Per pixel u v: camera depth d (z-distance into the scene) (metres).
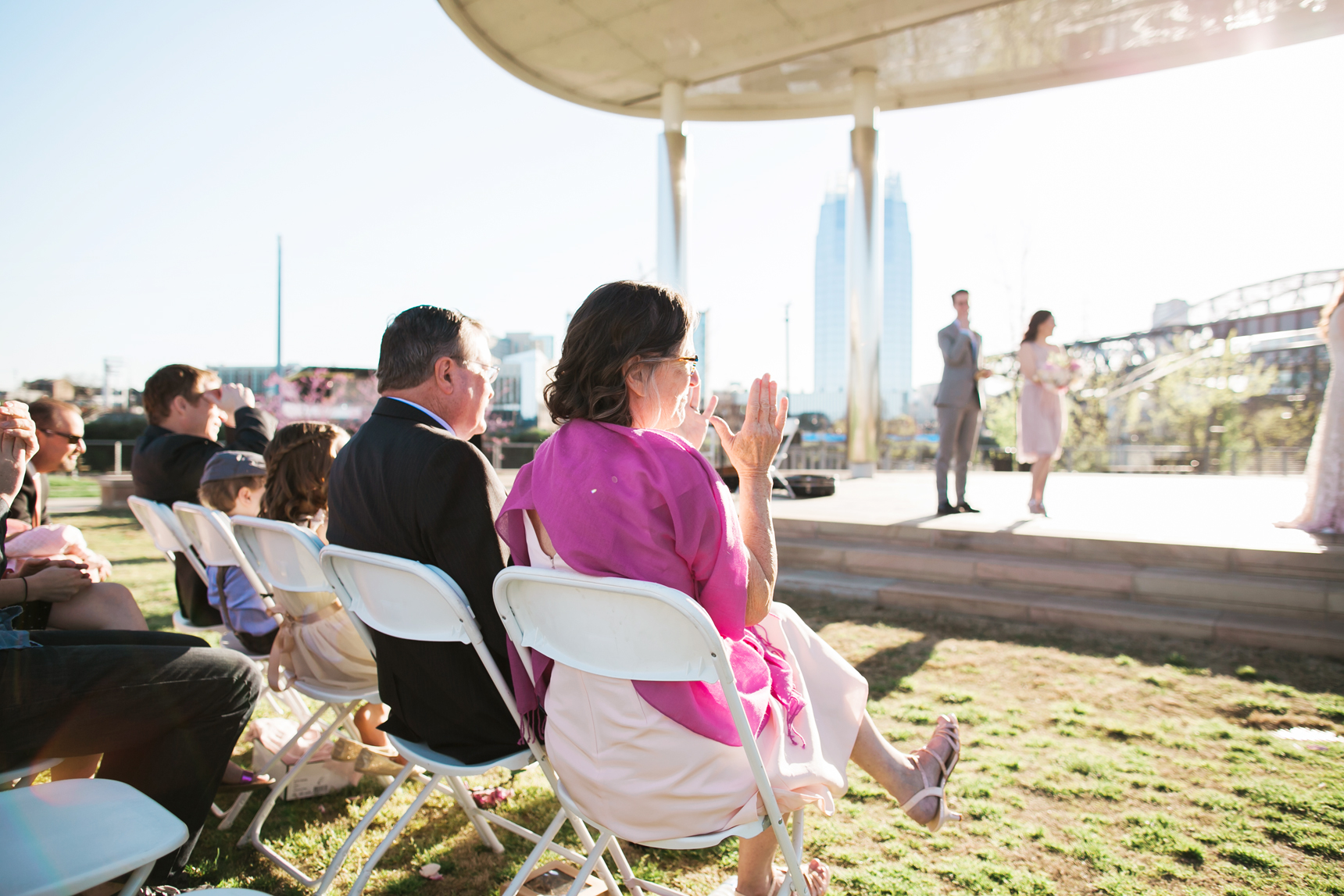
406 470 1.51
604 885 1.84
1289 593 3.89
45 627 1.91
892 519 5.73
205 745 1.61
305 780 2.39
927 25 9.63
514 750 1.54
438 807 2.36
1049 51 10.37
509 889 1.52
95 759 2.05
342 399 17.08
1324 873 1.91
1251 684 3.24
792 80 11.41
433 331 1.72
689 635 1.13
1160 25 9.49
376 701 2.00
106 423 19.22
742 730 1.15
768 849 1.50
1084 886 1.88
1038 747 2.67
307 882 1.89
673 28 9.86
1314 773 2.44
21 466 1.53
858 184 11.19
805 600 4.86
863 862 1.99
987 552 5.09
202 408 3.06
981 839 2.10
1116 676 3.38
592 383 1.34
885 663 3.60
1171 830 2.12
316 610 1.97
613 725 1.24
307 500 2.25
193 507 2.23
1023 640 3.94
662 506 1.22
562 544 1.24
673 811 1.24
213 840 2.14
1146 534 4.78
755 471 1.41
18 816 1.06
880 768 1.57
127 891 1.03
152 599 4.90
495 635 1.48
